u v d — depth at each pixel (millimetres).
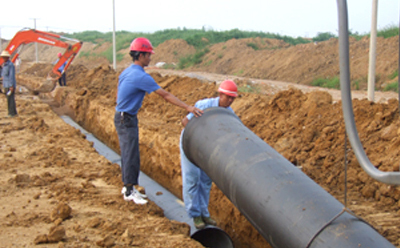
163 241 3770
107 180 5496
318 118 6664
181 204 5410
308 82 19500
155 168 7387
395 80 15070
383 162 4883
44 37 15266
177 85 12070
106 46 44719
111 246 3549
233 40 30938
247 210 3279
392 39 18172
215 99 4215
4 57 9375
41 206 4422
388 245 2650
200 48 33531
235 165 3420
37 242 3490
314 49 22188
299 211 2881
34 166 5895
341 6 2039
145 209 4590
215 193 5820
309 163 5629
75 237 3666
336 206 2885
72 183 5277
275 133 6863
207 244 4477
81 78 18641
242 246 5086
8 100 9562
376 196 4562
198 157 3859
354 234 2643
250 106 8688
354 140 2131
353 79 16938
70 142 7398
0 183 5062
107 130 9555
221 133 3709
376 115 6066
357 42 20453
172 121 8914
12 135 7730
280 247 2984
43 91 14828
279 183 3111
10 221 3951
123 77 4320
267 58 24719
